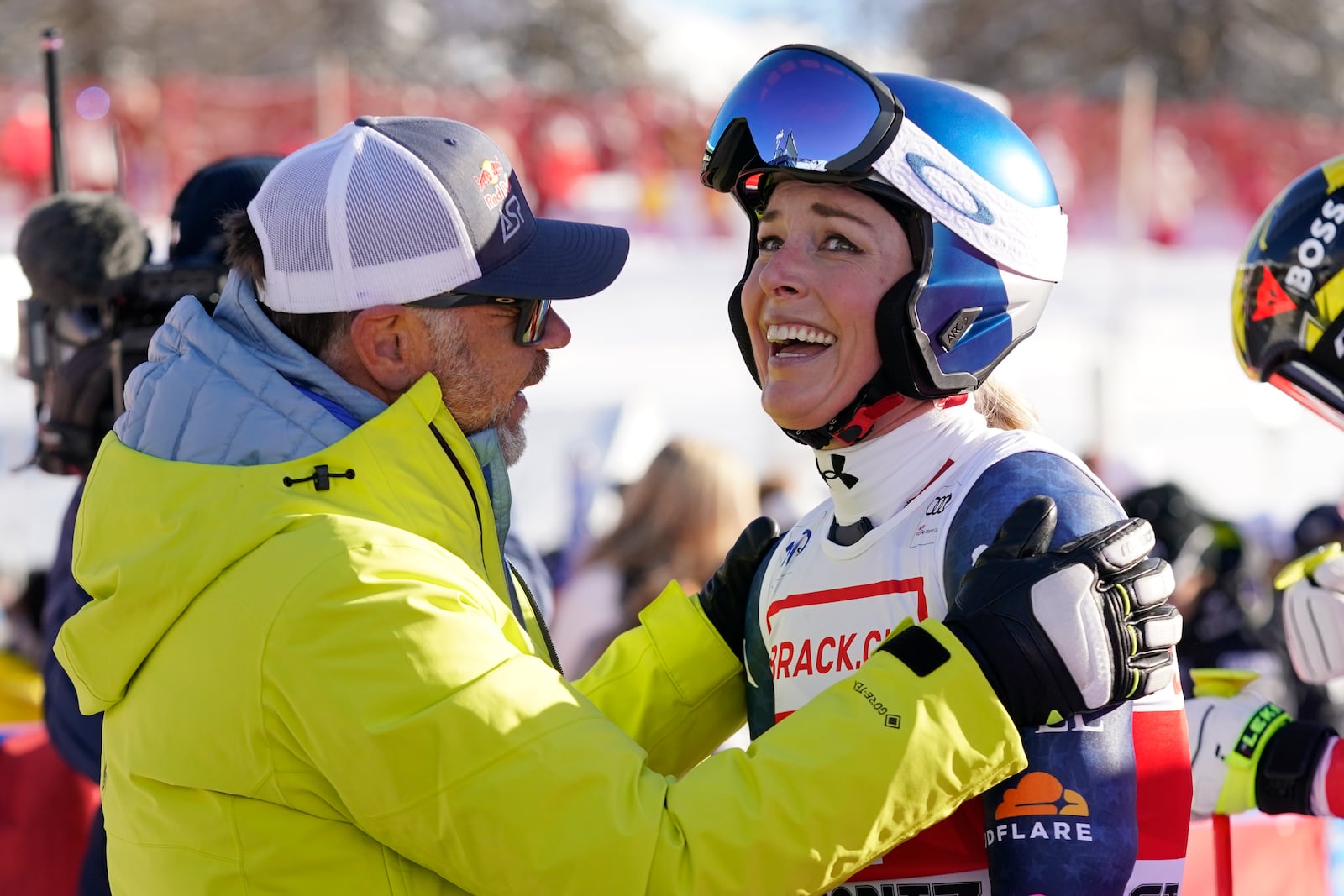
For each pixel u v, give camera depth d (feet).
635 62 245.04
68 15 193.26
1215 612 22.66
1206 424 49.01
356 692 8.75
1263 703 11.31
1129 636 8.14
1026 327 9.70
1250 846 13.69
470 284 10.46
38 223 15.01
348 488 9.62
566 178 107.34
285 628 8.93
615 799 8.58
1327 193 10.28
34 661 21.68
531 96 116.06
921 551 9.18
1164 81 192.44
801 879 8.29
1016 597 8.15
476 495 10.43
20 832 17.57
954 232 9.08
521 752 8.64
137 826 9.66
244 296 10.47
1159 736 8.57
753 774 8.48
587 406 36.81
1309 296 10.30
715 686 11.23
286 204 10.30
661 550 21.66
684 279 85.30
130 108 96.68
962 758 8.08
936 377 9.17
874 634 9.37
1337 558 11.35
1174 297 88.63
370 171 10.23
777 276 9.32
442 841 8.70
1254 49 192.95
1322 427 49.26
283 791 9.07
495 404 10.88
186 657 9.30
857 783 8.15
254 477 9.48
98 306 15.31
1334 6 197.98
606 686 11.32
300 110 101.96
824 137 9.02
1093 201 113.91
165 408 9.84
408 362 10.49
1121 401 46.98
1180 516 22.63
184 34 206.90
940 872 9.11
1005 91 203.82
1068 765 8.26
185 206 15.97
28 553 32.45
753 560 11.16
